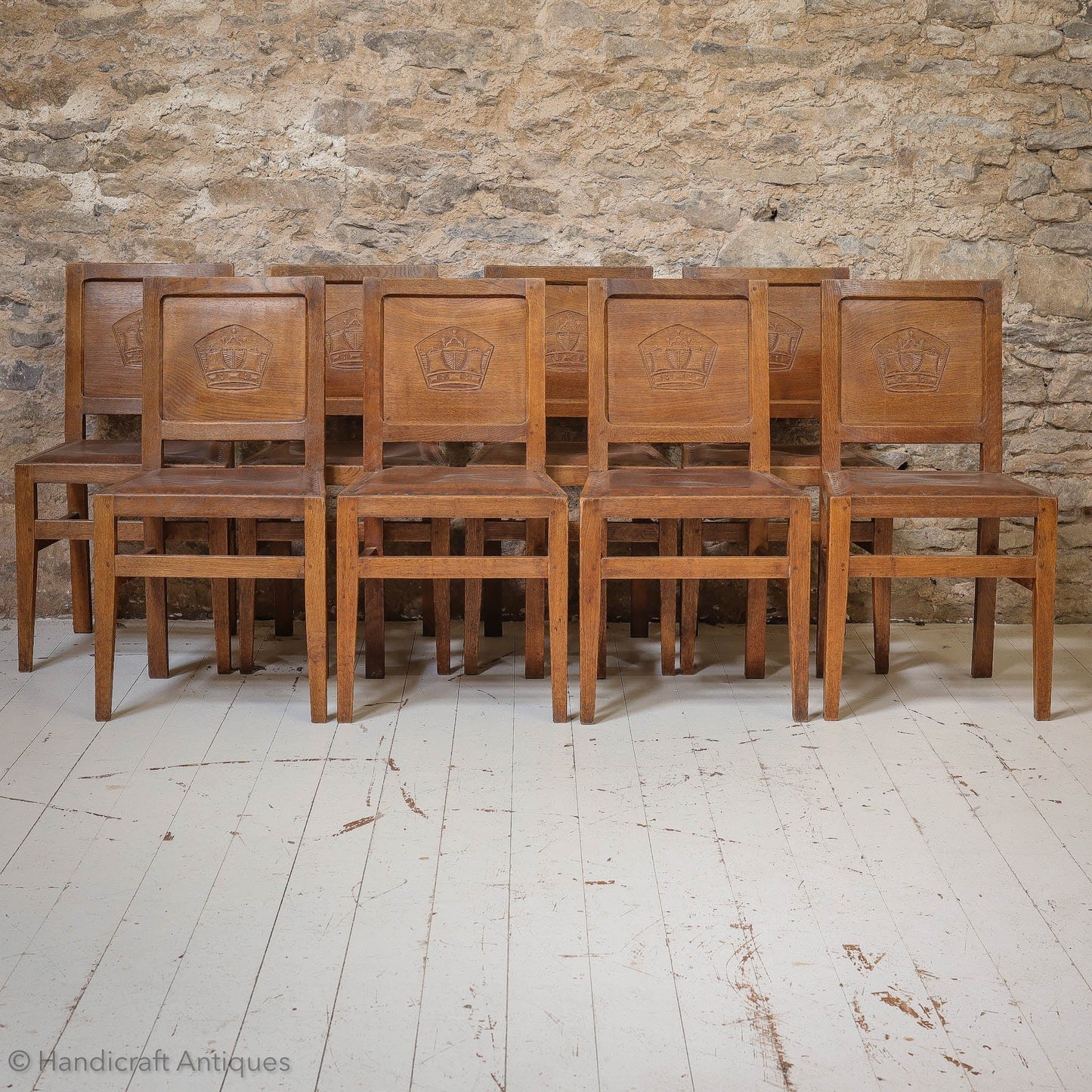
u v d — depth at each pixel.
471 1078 1.62
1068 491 3.78
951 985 1.84
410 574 2.85
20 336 3.70
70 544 3.60
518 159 3.67
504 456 3.31
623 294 3.12
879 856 2.24
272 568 2.85
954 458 3.75
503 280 3.10
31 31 3.59
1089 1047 1.69
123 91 3.62
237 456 3.83
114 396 3.45
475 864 2.19
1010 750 2.76
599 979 1.84
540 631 3.23
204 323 3.10
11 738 2.79
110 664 2.89
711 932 1.98
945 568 2.91
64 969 1.86
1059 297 3.70
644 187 3.69
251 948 1.92
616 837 2.30
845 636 3.55
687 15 3.61
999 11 3.60
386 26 3.62
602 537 2.87
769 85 3.64
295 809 2.42
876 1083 1.62
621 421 3.14
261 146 3.66
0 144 3.63
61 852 2.23
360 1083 1.61
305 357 3.10
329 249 3.71
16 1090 1.58
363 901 2.06
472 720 2.93
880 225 3.69
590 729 2.87
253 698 3.08
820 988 1.83
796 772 2.62
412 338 3.11
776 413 3.45
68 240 3.68
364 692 3.13
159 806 2.43
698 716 2.97
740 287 3.12
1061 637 3.69
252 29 3.61
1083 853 2.25
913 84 3.63
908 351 3.15
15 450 3.75
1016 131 3.64
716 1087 1.61
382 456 3.27
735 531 3.25
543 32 3.62
